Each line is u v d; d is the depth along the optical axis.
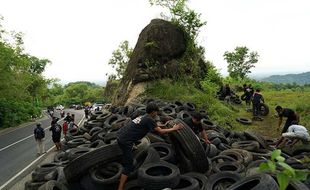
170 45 22.69
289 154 10.63
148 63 22.23
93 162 7.95
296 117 11.67
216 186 7.46
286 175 1.68
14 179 12.30
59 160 11.88
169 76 22.20
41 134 17.19
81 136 14.17
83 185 8.11
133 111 15.10
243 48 43.25
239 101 22.56
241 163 9.15
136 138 6.78
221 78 24.64
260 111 18.56
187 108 16.28
